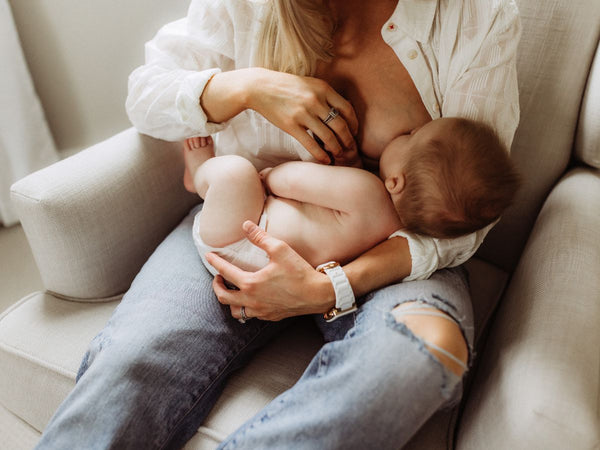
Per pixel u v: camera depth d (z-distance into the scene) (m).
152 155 0.90
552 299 0.66
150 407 0.65
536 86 0.88
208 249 0.76
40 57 1.54
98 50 1.55
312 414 0.55
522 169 0.93
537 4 0.84
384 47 0.76
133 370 0.65
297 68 0.79
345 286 0.67
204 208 0.74
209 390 0.71
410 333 0.57
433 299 0.63
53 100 1.63
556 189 0.90
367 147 0.81
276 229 0.73
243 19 0.80
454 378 0.56
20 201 0.79
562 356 0.58
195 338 0.71
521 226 0.97
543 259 0.74
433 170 0.65
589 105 0.85
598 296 0.66
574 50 0.84
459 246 0.72
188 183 0.89
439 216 0.66
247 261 0.74
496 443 0.57
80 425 0.62
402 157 0.70
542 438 0.53
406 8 0.73
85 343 0.79
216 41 0.83
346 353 0.59
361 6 0.77
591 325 0.62
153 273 0.79
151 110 0.82
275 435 0.56
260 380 0.74
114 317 0.74
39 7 1.45
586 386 0.55
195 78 0.78
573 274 0.69
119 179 0.85
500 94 0.73
